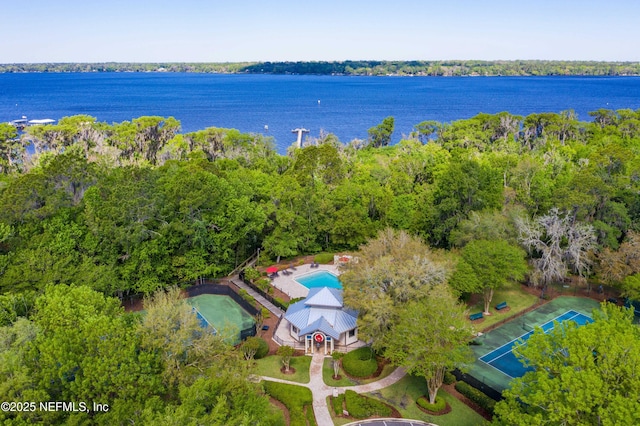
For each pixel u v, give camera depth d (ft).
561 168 325.83
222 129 446.60
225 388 116.16
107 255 206.18
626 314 135.03
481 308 214.28
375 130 522.88
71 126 450.30
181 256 227.40
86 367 109.81
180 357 131.03
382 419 140.67
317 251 279.28
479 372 163.02
